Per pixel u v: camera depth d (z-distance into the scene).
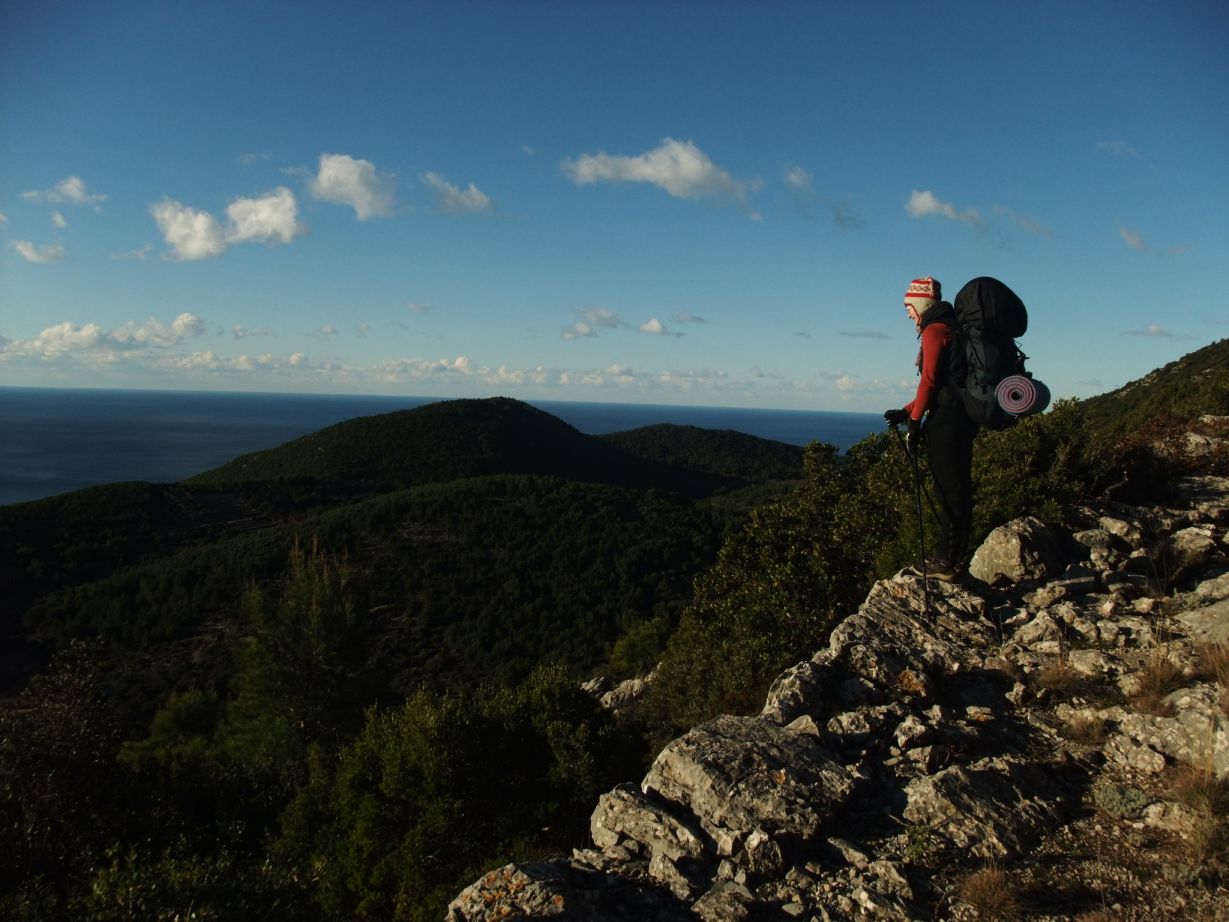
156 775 18.03
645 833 3.58
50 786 14.73
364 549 68.88
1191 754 3.79
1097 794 3.76
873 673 5.04
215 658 49.62
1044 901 3.02
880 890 3.10
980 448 8.91
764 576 14.63
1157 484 9.09
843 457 17.78
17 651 52.03
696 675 12.47
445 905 9.80
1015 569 6.48
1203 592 5.66
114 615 55.50
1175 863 3.13
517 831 11.29
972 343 5.05
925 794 3.68
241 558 64.31
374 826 12.00
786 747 4.04
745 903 3.07
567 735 12.19
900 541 8.30
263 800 19.02
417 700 13.23
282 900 7.24
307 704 30.66
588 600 61.09
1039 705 4.68
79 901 6.99
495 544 70.88
